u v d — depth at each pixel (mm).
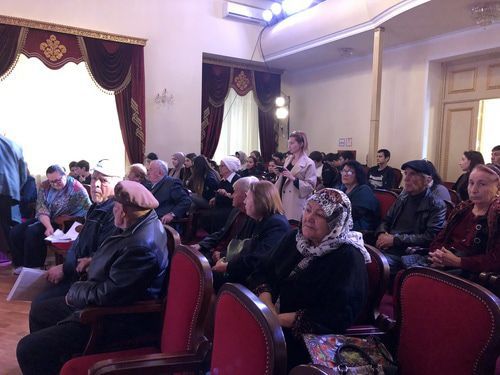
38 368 1770
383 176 5680
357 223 3285
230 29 7598
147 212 1968
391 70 6613
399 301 1519
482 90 5594
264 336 1020
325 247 1599
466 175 4121
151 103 6980
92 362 1614
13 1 5734
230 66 7980
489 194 2256
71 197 3887
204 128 7812
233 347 1121
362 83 7188
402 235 2844
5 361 2385
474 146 5719
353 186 3436
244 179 2859
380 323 1646
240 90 8125
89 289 1825
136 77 6680
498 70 5395
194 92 7344
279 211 2369
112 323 1845
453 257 2164
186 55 7211
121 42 6492
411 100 6289
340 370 1273
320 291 1597
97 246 2434
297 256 1718
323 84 8047
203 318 1482
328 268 1593
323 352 1377
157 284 1921
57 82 6254
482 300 1237
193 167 5102
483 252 2234
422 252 2662
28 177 4711
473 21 5133
